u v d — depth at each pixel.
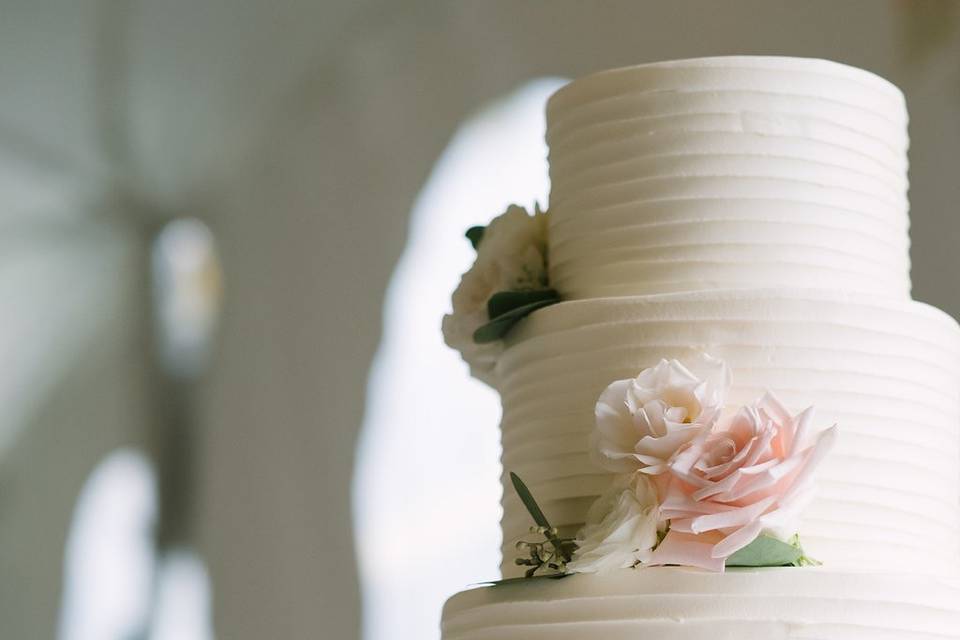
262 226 8.45
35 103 8.46
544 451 2.52
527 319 2.62
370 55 7.36
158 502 9.28
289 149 8.15
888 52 4.86
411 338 7.15
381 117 7.35
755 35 5.29
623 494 2.26
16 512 9.84
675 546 2.21
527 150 6.72
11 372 9.72
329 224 7.75
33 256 9.43
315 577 7.69
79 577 9.46
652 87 2.55
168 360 9.47
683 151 2.53
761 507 2.15
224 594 8.56
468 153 6.88
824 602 2.16
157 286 9.45
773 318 2.38
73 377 9.63
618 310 2.45
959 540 2.58
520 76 6.51
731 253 2.51
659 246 2.54
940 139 4.69
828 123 2.55
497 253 2.77
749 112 2.52
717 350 2.38
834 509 2.35
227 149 8.59
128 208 9.27
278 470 8.11
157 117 8.48
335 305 7.65
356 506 7.31
